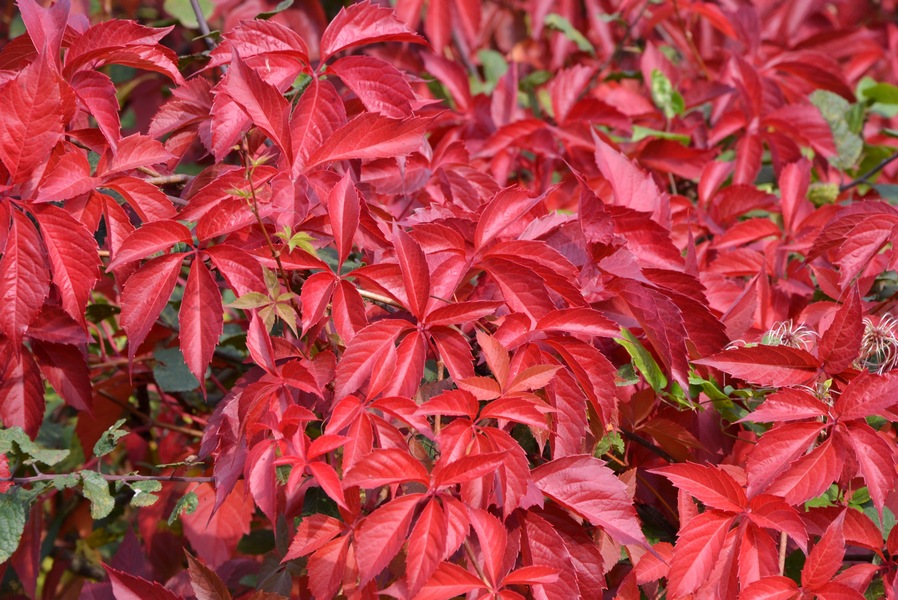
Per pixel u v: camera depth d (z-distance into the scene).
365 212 1.54
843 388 1.51
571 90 2.05
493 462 1.42
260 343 1.47
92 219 1.52
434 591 1.43
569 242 1.58
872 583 1.55
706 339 1.59
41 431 2.02
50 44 1.50
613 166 1.70
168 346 1.93
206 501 1.81
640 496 1.64
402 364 1.47
